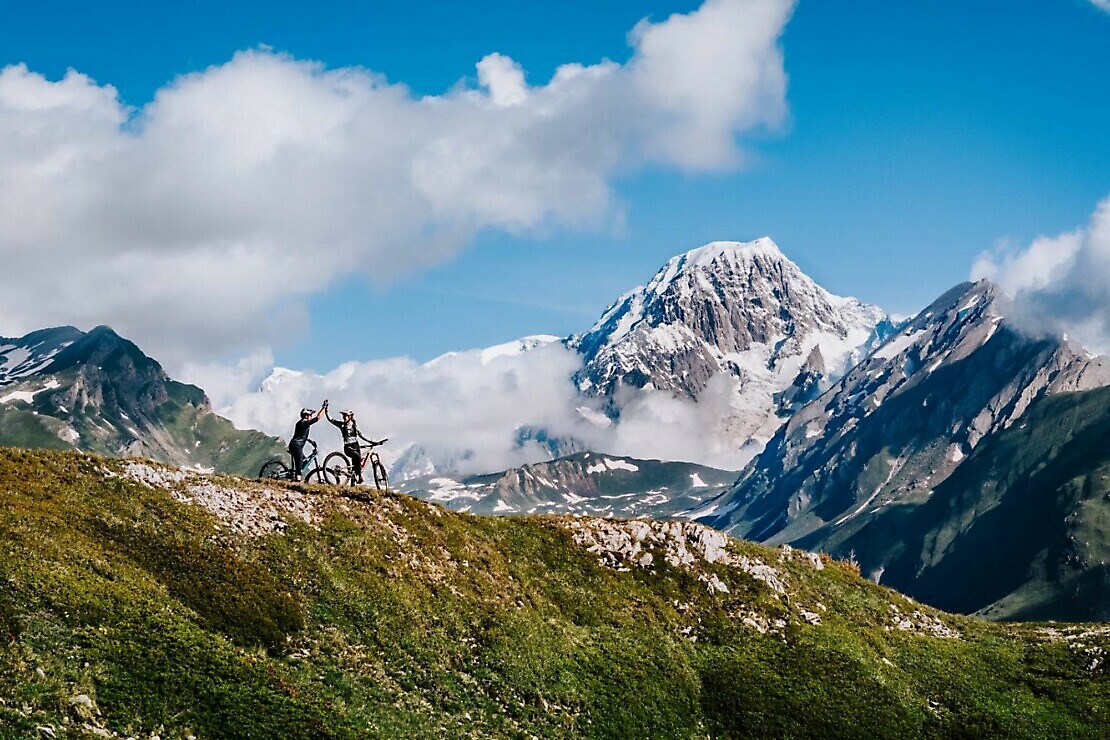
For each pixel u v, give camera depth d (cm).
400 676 4919
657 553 7119
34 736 3419
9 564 4241
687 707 5753
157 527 5094
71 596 4216
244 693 4141
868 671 6588
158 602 4506
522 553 6675
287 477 6334
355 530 5788
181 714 3894
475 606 5716
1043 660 7350
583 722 5234
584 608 6300
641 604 6575
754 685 6084
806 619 7056
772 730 5772
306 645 4819
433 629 5359
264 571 5141
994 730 6300
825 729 5866
